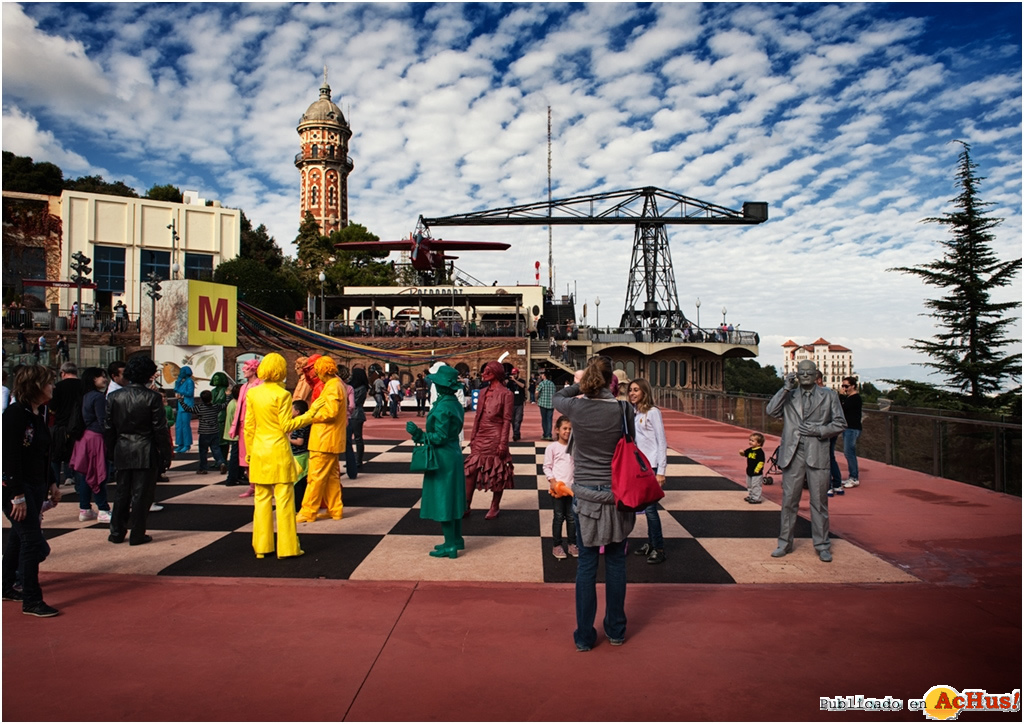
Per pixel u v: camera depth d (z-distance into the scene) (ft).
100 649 13.03
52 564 18.61
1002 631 14.16
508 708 10.86
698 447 49.06
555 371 147.95
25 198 134.82
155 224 143.23
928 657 12.89
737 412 66.74
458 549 19.93
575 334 166.40
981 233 89.04
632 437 13.03
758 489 27.86
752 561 19.35
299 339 108.99
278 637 13.64
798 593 16.56
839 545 21.15
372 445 48.44
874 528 23.40
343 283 218.18
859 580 17.58
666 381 170.71
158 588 16.66
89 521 24.12
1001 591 16.75
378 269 237.45
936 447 34.88
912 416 37.09
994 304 88.07
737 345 170.60
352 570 18.19
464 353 128.98
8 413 14.11
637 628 14.25
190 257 147.23
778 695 11.39
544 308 175.83
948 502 27.96
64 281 131.34
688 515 25.63
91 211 136.46
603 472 13.07
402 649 13.08
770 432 57.11
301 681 11.75
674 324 176.35
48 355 89.20
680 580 17.65
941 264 91.50
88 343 106.22
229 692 11.34
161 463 21.26
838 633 14.03
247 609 15.21
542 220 175.42
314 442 23.91
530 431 59.98
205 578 17.44
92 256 136.56
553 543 20.30
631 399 20.45
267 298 134.21
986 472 31.32
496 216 174.91
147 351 93.40
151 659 12.60
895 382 93.15
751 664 12.55
